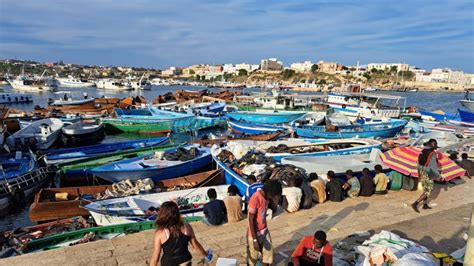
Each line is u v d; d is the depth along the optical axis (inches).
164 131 1272.1
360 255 233.9
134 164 660.1
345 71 6343.5
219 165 604.1
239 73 7032.5
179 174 670.5
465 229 307.4
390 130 1091.9
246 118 1364.4
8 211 564.1
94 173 609.3
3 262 242.8
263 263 209.8
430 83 5457.7
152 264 159.2
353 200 382.6
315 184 374.0
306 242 198.2
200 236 290.0
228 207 317.7
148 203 464.4
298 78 6309.1
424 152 350.6
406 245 233.3
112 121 1295.5
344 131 1057.5
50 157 778.8
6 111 1263.5
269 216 330.0
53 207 457.1
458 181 463.2
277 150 654.5
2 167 627.2
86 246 269.4
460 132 1059.9
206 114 1446.9
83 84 3543.3
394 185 419.2
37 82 3085.6
